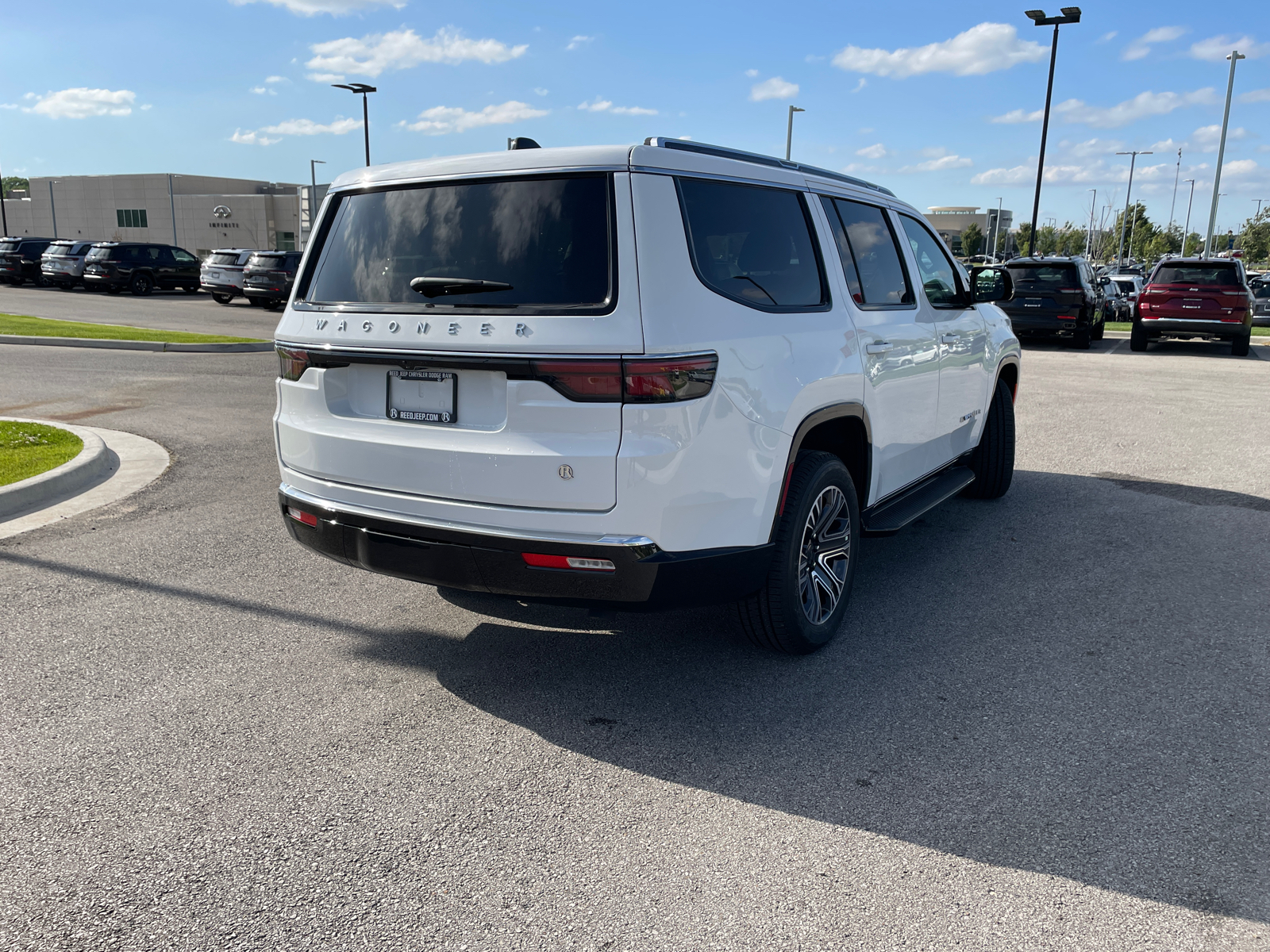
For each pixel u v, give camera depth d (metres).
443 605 4.54
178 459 7.59
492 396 3.15
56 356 14.40
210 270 28.55
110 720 3.37
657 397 3.00
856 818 2.80
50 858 2.58
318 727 3.34
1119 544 5.60
